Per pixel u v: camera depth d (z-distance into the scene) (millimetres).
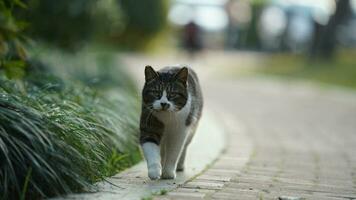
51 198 6066
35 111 6523
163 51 36625
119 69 16531
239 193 6734
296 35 41312
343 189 7293
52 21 14680
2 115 6141
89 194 6293
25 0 12578
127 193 6414
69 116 7059
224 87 22203
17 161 5969
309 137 11992
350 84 24047
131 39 34281
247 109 16422
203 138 10844
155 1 34469
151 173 7051
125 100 10898
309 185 7430
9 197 5918
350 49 39469
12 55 9359
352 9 39188
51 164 6105
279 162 9008
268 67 30109
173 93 7012
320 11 41531
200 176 7613
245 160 9000
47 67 11734
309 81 25031
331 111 16750
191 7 41750
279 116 15250
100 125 7672
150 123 7156
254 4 46562
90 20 15219
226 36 46469
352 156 9875
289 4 43844
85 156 6633
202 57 34344
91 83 11383
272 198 6555
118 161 7945
